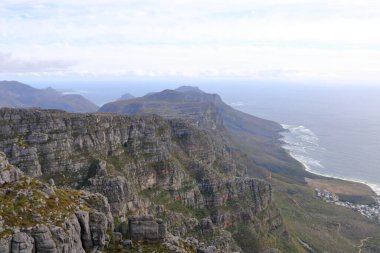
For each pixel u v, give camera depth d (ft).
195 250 347.15
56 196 299.99
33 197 284.41
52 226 263.90
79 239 278.05
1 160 301.02
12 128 608.60
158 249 314.14
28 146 595.47
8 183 293.23
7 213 262.67
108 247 300.40
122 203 558.15
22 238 245.04
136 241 317.22
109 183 569.64
